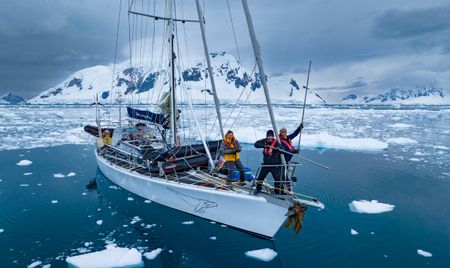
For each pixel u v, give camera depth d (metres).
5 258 6.24
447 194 10.45
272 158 6.58
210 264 6.13
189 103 9.83
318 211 8.89
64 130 30.55
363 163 15.51
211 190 7.43
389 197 10.14
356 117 59.53
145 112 10.54
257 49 6.02
